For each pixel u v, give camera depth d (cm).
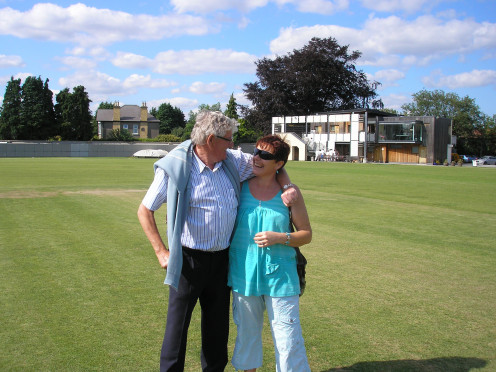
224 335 323
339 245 759
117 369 333
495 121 8244
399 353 365
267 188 312
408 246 758
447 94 8644
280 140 305
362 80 7100
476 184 2144
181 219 289
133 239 783
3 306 455
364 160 5691
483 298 500
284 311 298
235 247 308
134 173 2578
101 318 429
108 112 8888
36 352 357
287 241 298
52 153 6166
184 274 299
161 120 11300
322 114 6238
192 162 299
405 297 499
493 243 788
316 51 6675
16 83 7044
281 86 6981
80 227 893
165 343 302
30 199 1328
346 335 398
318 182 2166
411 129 5578
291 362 295
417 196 1564
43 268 595
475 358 357
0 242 750
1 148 5903
